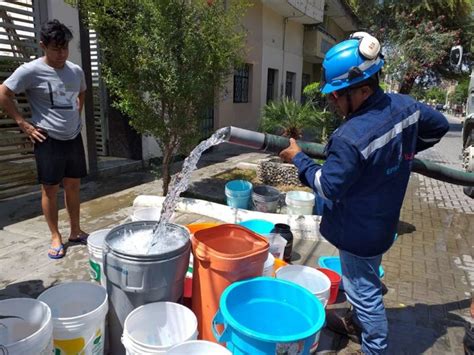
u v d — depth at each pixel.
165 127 4.93
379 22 13.50
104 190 6.00
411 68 10.23
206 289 2.18
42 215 4.74
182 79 4.61
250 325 2.02
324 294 2.37
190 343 1.78
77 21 5.83
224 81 5.23
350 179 1.82
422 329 2.81
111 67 4.79
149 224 2.46
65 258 3.57
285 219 4.43
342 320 2.65
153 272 1.97
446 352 2.56
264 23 12.34
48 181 3.39
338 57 1.94
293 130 7.08
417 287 3.45
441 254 4.25
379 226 2.03
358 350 2.54
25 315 1.85
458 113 55.84
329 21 19.52
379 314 2.17
